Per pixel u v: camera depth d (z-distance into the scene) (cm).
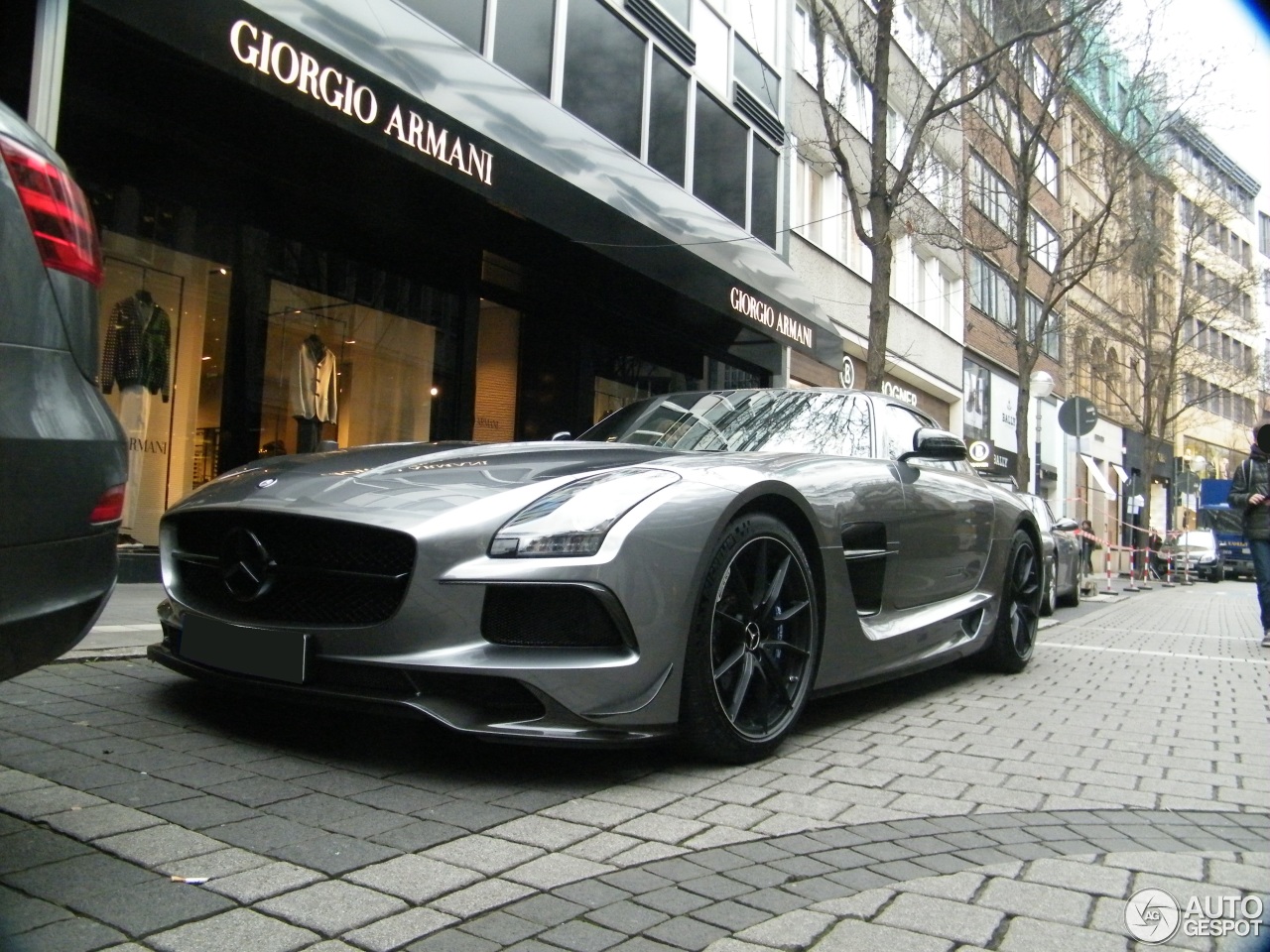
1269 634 738
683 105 1190
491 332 1005
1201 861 222
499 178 730
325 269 805
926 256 2061
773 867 207
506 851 208
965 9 1153
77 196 191
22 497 165
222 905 173
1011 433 2600
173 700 320
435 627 240
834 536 328
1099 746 341
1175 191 2336
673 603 257
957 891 198
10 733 274
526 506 257
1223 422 4491
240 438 740
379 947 161
